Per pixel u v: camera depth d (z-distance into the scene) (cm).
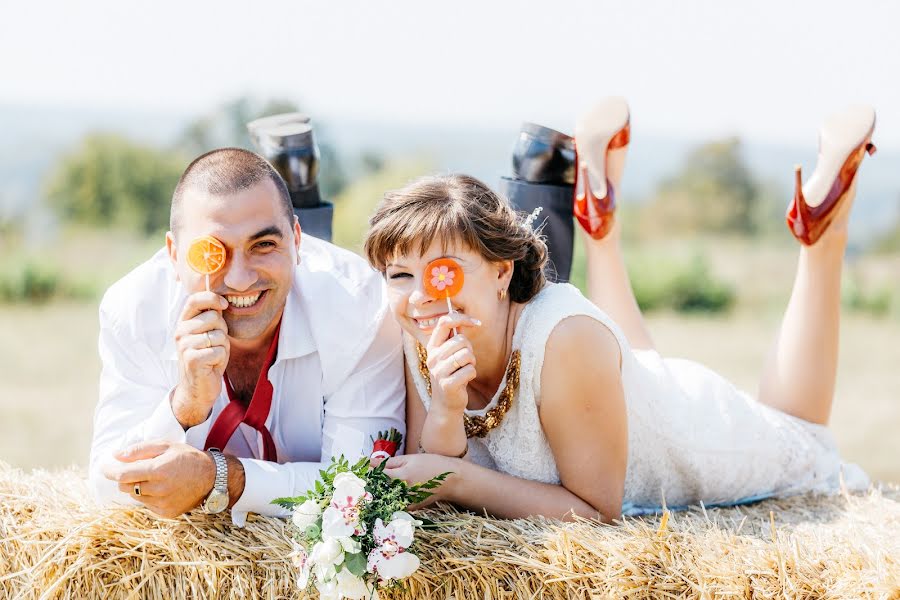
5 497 245
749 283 2166
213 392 236
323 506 213
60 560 227
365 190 2397
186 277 243
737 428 305
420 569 221
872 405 945
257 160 247
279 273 245
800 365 328
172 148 3184
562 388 251
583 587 218
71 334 1327
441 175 255
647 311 1770
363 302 273
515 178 358
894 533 247
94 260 2284
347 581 206
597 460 254
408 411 282
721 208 3588
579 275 1385
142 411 261
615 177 349
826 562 221
